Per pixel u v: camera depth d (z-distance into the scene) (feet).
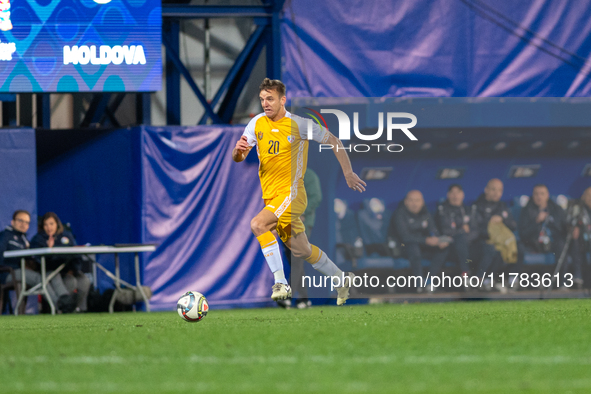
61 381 31.73
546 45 123.75
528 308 85.20
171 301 112.06
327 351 40.04
